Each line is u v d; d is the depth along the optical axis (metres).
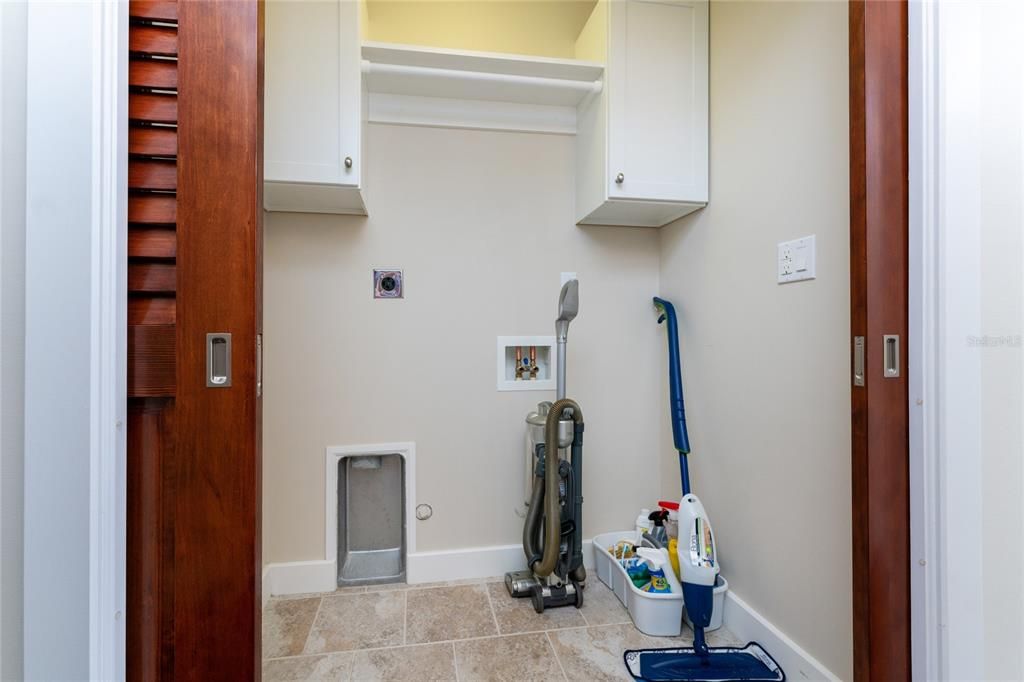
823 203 1.18
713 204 1.64
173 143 0.64
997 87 0.84
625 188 1.61
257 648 0.66
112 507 0.60
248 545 0.64
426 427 1.84
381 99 1.79
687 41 1.65
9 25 0.57
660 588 1.52
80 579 0.58
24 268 0.57
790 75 1.29
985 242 0.84
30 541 0.57
